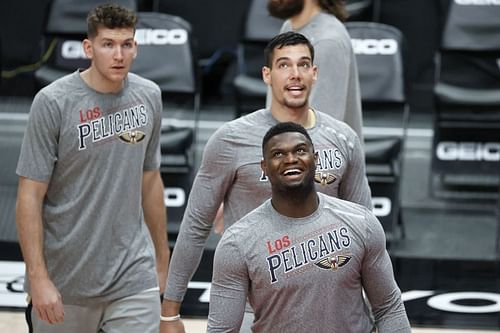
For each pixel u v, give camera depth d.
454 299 15.23
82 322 10.41
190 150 17.42
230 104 21.25
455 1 18.86
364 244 8.37
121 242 10.24
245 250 8.28
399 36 17.84
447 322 14.36
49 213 10.16
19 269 15.98
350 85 11.07
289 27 11.31
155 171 10.75
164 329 10.12
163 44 17.95
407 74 18.80
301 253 8.29
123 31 9.84
